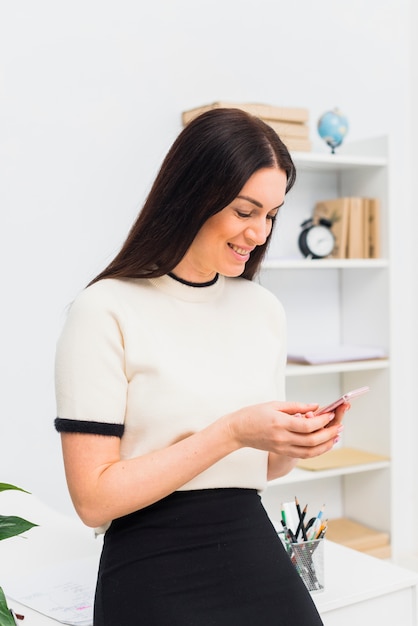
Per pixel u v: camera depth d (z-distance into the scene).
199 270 1.32
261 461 1.33
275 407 1.20
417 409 3.40
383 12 3.33
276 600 1.21
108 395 1.19
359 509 3.29
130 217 2.85
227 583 1.19
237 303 1.38
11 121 2.63
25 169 2.66
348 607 1.48
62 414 1.20
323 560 1.50
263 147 1.21
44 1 2.66
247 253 1.28
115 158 2.81
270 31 3.08
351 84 3.27
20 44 2.63
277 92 3.11
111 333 1.21
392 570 1.60
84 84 2.74
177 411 1.23
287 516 1.61
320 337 3.28
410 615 1.56
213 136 1.21
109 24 2.77
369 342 3.21
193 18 2.92
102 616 1.20
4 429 2.67
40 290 2.71
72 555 1.68
